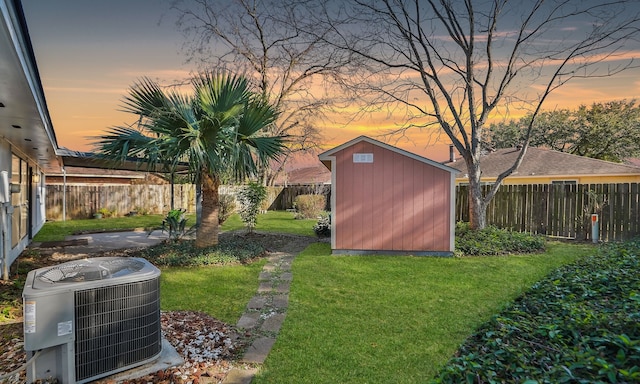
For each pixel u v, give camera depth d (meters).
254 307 4.63
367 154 8.22
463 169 19.00
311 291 5.30
